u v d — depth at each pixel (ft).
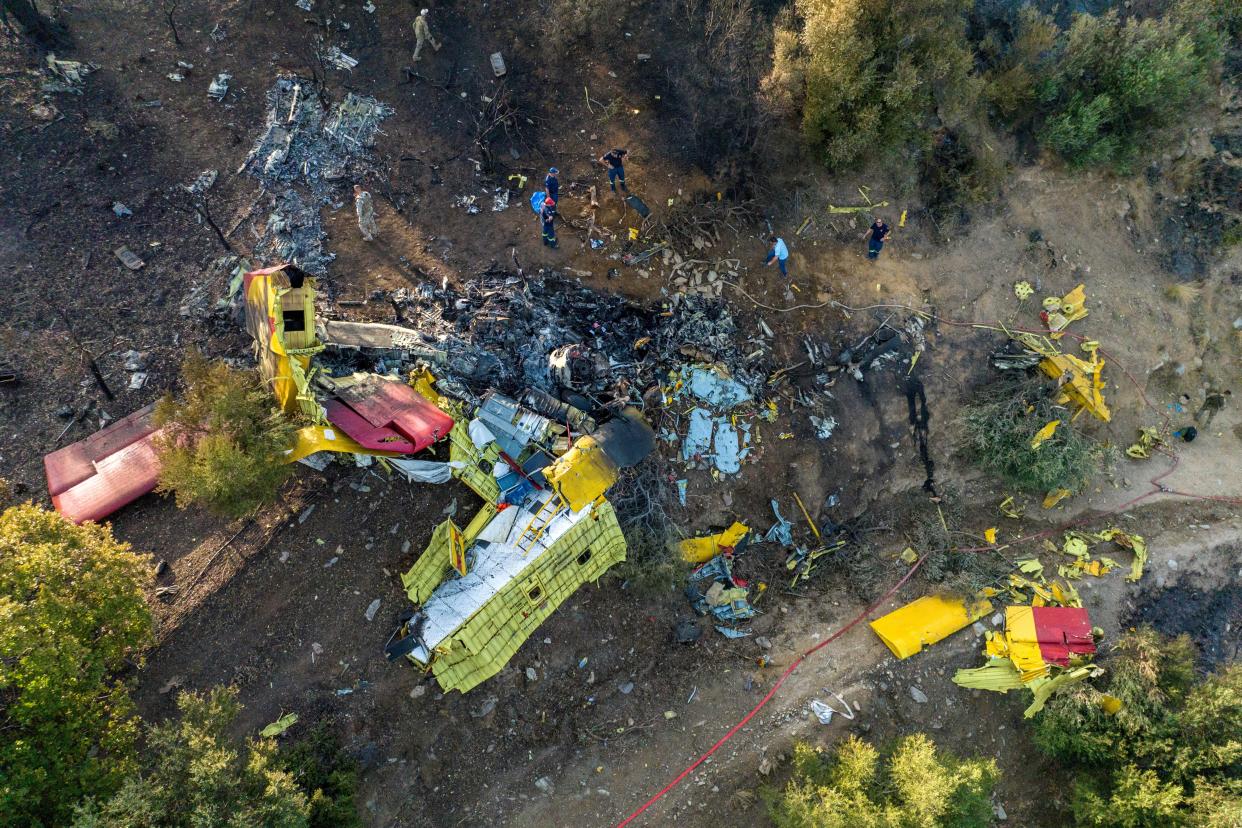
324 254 61.11
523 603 51.75
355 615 52.80
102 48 66.13
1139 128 77.30
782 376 66.28
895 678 60.44
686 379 63.16
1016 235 76.74
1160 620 66.54
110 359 56.39
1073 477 66.95
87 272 58.54
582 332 61.36
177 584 51.75
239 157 64.23
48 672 38.09
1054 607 61.93
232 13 69.41
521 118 69.46
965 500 70.23
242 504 47.26
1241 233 81.20
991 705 61.52
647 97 71.51
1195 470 75.05
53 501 50.24
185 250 60.39
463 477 53.31
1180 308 79.97
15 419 53.83
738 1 72.64
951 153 75.56
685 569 60.54
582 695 56.85
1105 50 75.20
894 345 69.97
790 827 49.93
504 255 63.41
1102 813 56.65
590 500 52.49
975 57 77.82
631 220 66.39
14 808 36.63
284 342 50.39
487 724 54.24
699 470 63.10
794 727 57.52
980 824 53.67
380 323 58.34
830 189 72.18
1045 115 77.97
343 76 68.74
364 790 50.70
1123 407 75.66
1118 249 79.61
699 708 57.82
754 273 67.97
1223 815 51.16
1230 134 82.12
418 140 67.31
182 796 39.68
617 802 54.24
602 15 72.69
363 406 50.06
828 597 64.03
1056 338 74.64
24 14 62.95
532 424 54.08
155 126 64.08
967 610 63.00
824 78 64.69
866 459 68.08
